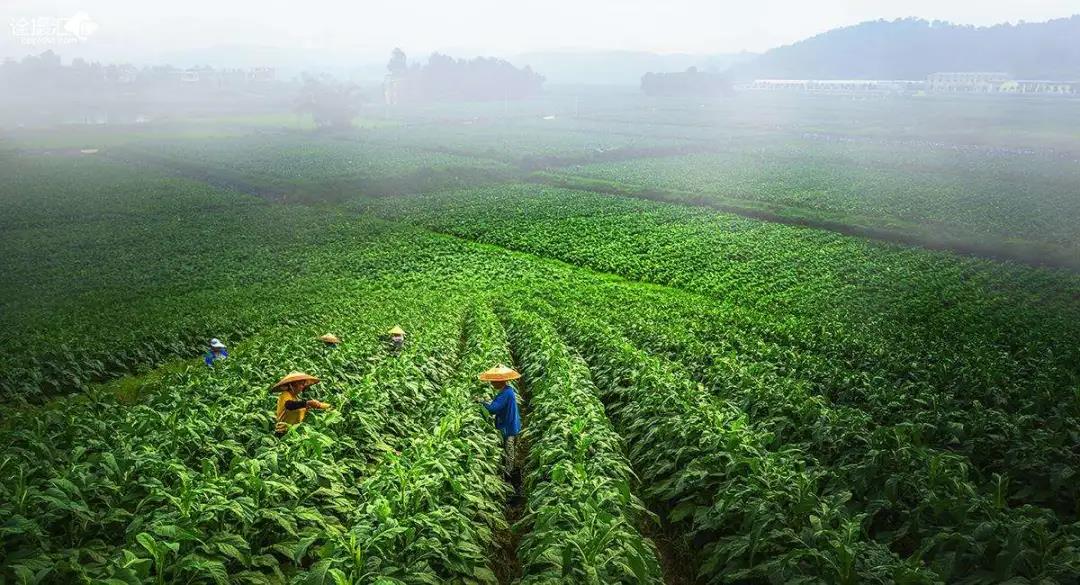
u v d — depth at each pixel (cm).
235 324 3003
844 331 2700
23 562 641
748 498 844
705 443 1021
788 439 1188
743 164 13162
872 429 1251
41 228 7325
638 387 1503
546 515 788
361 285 4912
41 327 3127
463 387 1510
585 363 1952
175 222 7706
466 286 4891
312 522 830
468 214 7931
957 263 5269
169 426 1055
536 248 6172
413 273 5338
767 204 8181
